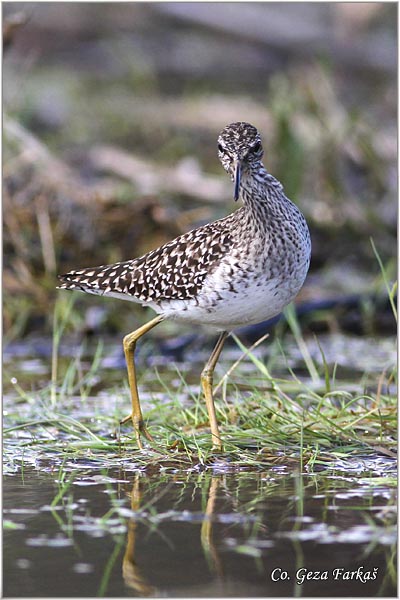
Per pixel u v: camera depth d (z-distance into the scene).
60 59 38.22
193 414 14.97
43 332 21.12
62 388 16.50
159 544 10.23
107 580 9.42
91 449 13.77
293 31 35.41
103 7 38.88
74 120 32.38
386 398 15.20
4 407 15.95
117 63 37.62
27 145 24.17
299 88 29.55
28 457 13.54
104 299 21.62
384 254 23.39
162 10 35.62
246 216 13.28
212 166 29.17
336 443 13.75
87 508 11.33
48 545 10.25
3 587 9.30
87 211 23.06
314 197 25.66
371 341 20.61
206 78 36.41
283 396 14.83
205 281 13.41
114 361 19.53
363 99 33.41
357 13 35.72
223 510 11.21
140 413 14.06
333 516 10.96
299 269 13.52
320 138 26.72
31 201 23.28
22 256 22.25
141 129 31.66
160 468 12.98
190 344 20.22
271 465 12.99
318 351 19.78
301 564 9.74
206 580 9.44
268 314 13.71
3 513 11.16
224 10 35.72
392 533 10.45
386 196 25.72
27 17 20.98
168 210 23.50
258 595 9.28
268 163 26.52
